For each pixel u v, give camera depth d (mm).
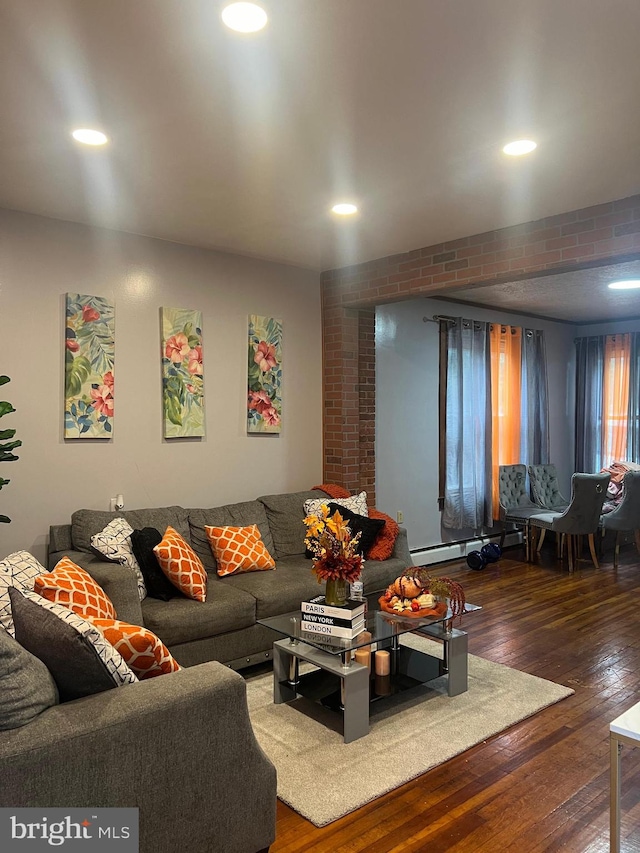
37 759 1541
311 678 3254
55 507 3801
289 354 5094
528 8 1829
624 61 2111
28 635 1818
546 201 3506
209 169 3037
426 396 6160
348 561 2945
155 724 1726
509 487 6867
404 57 2086
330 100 2369
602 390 7945
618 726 1789
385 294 4789
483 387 6723
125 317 4098
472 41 1996
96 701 1722
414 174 3113
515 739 2809
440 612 3209
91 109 2428
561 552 6430
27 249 3682
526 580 5668
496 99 2371
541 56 2082
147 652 1964
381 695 2963
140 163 2957
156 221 3871
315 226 3980
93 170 3039
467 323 6559
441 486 6320
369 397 5484
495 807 2311
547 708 3115
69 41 1976
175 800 1771
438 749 2697
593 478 5816
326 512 3047
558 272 3898
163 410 4281
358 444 5316
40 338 3732
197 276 4473
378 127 2604
